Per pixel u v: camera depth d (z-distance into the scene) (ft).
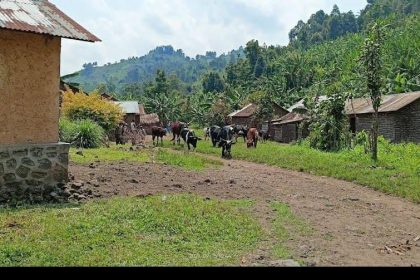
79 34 33.96
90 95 104.42
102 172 45.55
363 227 29.91
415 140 101.45
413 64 161.58
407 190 43.55
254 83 324.39
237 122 187.52
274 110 177.68
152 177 45.55
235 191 41.14
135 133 117.19
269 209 33.94
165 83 349.61
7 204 30.94
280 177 54.34
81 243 22.84
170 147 106.73
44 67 34.27
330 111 94.27
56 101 35.01
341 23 540.11
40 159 34.04
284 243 25.05
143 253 21.79
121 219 27.55
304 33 557.33
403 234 28.58
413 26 256.52
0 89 32.42
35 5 36.01
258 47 424.46
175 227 26.50
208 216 29.27
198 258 21.59
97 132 86.94
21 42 33.17
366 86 71.36
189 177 48.08
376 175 53.21
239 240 25.00
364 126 111.14
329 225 29.89
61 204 31.71
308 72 261.85
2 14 32.65
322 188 46.44
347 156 74.02
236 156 83.20
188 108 284.82
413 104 101.40
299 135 129.18
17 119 33.24
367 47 70.85
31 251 21.21
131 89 453.17
